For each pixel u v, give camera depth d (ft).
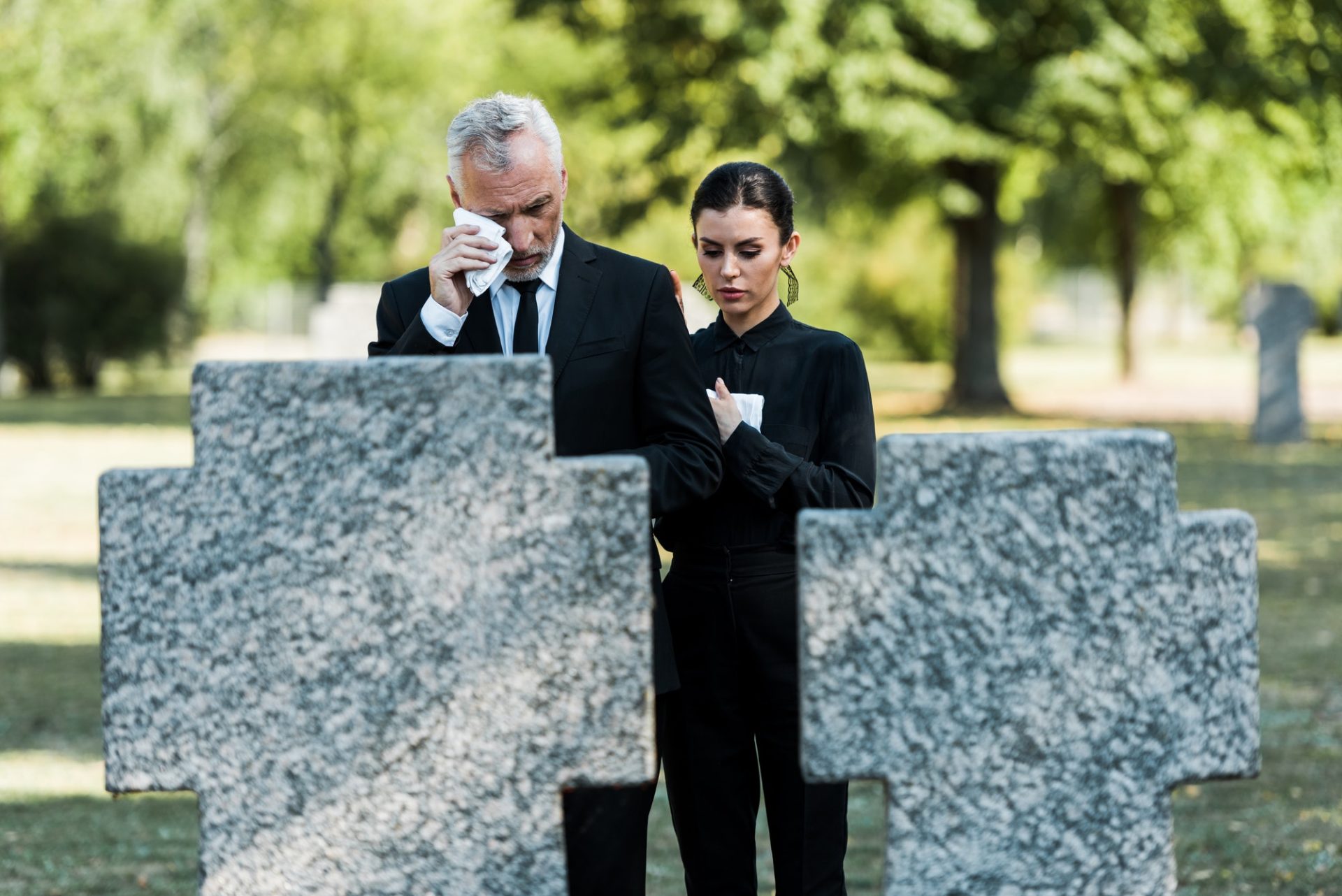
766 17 72.43
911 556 8.68
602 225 84.84
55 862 18.16
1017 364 160.04
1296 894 16.57
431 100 140.67
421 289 11.50
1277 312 70.38
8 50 95.45
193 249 137.49
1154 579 8.75
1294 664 28.27
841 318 148.25
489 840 8.93
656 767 11.28
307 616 8.86
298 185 145.79
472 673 8.87
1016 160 92.38
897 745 8.75
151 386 125.90
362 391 8.79
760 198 12.57
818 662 8.71
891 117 73.87
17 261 114.01
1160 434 8.79
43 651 30.55
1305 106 78.54
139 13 104.47
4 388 119.55
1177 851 18.16
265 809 8.93
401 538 8.83
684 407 11.24
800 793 12.32
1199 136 79.66
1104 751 8.79
